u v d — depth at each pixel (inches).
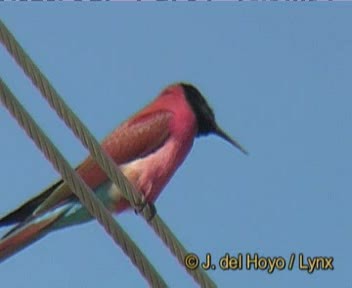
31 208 652.7
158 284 604.4
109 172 617.6
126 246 601.9
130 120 693.9
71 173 594.2
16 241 649.0
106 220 599.8
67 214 657.6
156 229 623.2
